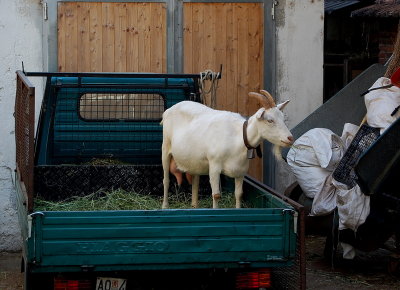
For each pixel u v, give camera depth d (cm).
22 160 620
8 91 852
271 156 916
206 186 706
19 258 845
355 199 694
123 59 880
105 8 873
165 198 640
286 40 905
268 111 532
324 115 855
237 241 502
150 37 884
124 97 729
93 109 726
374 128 720
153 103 733
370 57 1287
